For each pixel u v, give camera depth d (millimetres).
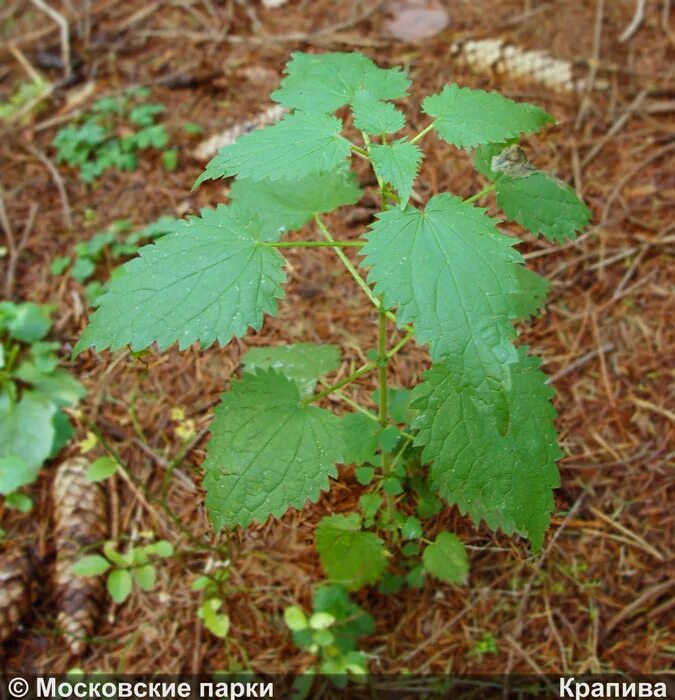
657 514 530
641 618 508
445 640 516
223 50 724
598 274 602
